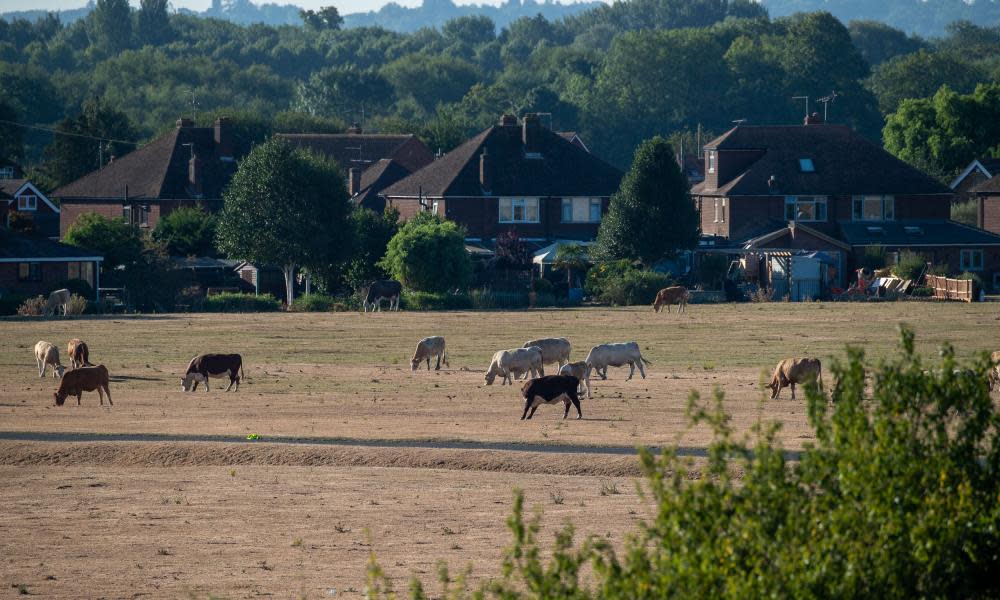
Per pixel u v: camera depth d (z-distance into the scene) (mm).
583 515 25125
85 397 40219
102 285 79625
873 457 13234
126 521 25609
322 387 42031
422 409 37000
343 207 83688
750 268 86688
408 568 21938
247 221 81938
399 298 76625
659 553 12961
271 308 77312
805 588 12242
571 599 12758
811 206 96438
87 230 79750
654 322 64625
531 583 12961
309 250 81750
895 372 14055
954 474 13734
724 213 97875
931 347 51594
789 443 29484
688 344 54312
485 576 21141
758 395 38344
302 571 21891
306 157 83625
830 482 13219
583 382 41719
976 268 92188
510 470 29234
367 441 32156
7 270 75562
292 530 24719
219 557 22984
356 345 55562
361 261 85500
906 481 13289
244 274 89562
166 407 38000
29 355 51938
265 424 34688
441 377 44438
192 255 94000
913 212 96625
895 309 70438
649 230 85312
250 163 83062
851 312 68812
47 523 25578
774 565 12445
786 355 49969
